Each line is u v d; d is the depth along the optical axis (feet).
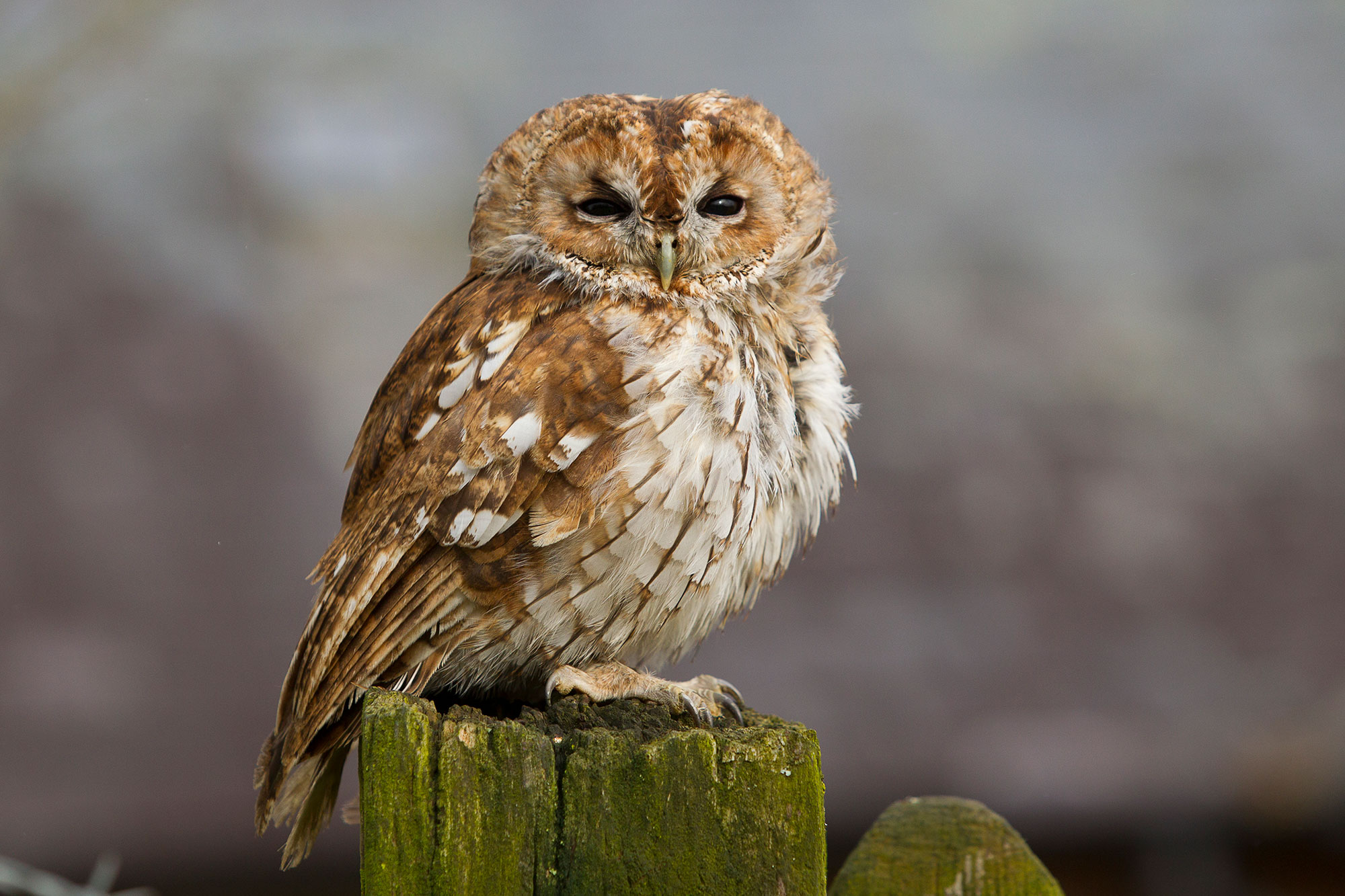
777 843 23.66
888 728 26.13
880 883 23.70
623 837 23.65
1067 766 26.03
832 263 24.63
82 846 25.88
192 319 29.17
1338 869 26.00
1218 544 27.53
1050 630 26.86
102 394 28.07
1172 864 26.05
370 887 23.63
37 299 28.60
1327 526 27.71
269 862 25.98
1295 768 25.99
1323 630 26.55
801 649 26.63
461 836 23.65
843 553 27.91
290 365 29.14
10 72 29.76
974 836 23.70
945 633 26.71
